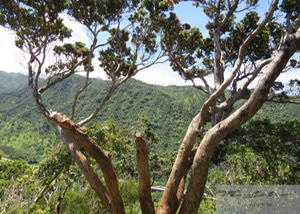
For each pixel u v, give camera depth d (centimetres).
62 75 1141
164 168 1800
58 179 865
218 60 816
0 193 770
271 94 1002
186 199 310
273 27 968
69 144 354
